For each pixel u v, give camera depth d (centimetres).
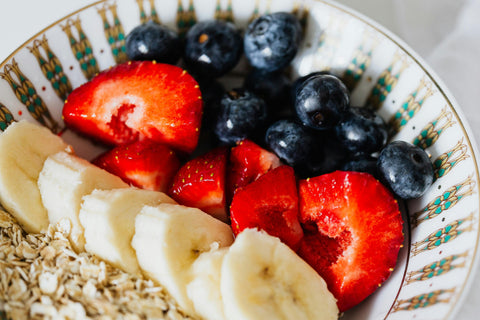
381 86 19
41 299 16
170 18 20
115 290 16
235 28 19
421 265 17
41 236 18
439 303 15
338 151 19
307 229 18
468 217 16
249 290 16
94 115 19
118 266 17
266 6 20
